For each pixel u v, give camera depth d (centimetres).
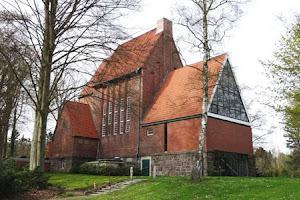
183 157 2628
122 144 3322
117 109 3522
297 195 1255
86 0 1803
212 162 2486
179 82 3169
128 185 2036
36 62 2009
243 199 1291
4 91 2919
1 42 1822
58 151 3731
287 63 2169
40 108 1928
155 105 3172
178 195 1511
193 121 2642
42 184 1962
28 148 6178
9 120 3497
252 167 2947
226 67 2984
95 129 3775
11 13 1727
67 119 3697
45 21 1894
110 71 2048
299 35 2128
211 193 1476
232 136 2830
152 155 2922
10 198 1677
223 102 2839
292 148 4738
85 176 2722
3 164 1944
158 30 3647
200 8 1978
